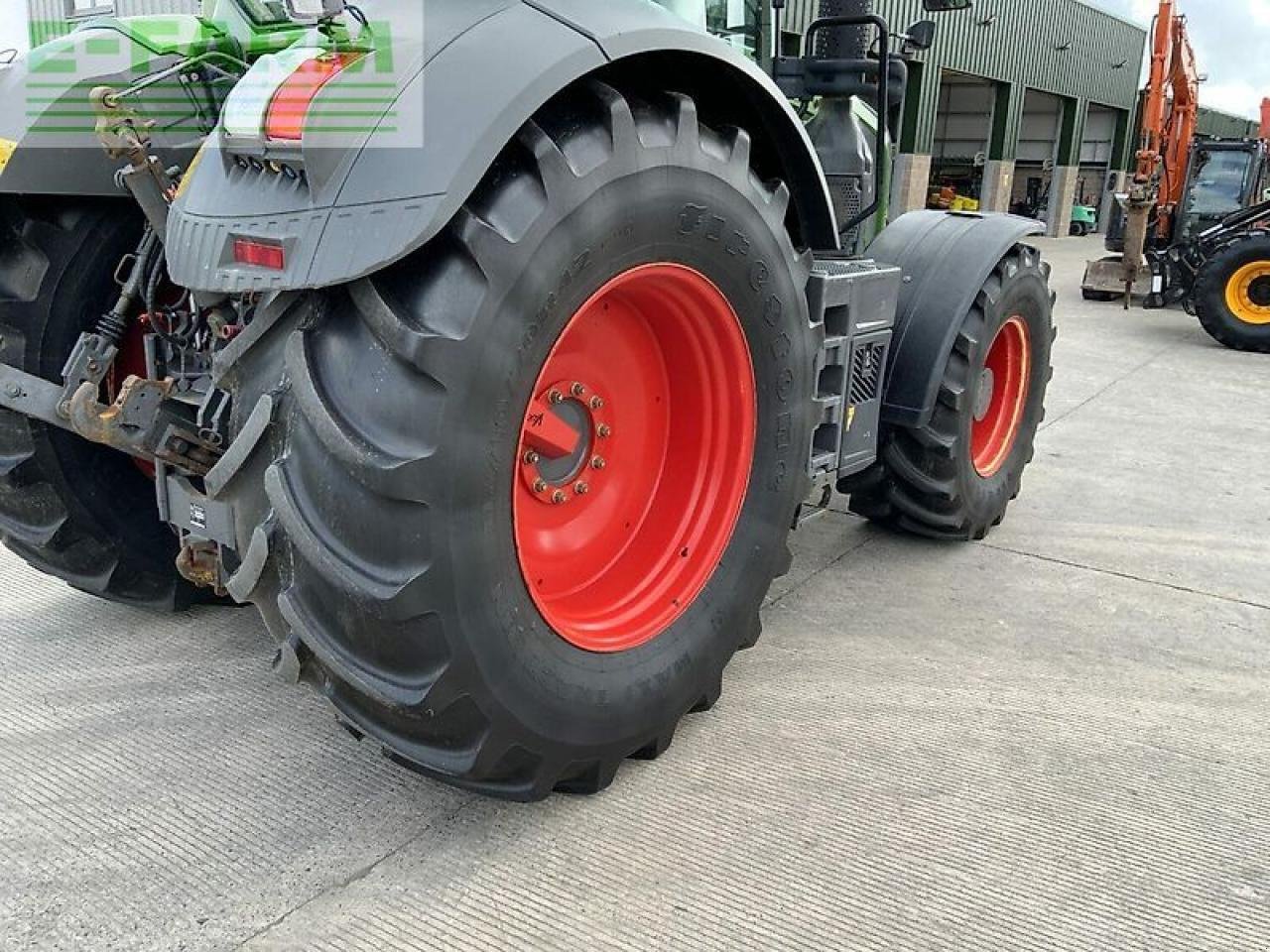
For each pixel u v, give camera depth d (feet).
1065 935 6.47
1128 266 36.52
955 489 12.08
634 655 7.36
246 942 6.21
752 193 7.35
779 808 7.63
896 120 12.71
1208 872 7.12
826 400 9.63
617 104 6.20
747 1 10.89
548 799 7.65
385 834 7.24
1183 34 36.83
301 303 6.05
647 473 8.20
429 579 5.73
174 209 6.50
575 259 6.05
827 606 11.28
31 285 8.43
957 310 11.20
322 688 6.55
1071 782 8.11
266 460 6.19
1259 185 37.93
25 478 8.78
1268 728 9.04
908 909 6.64
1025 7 66.03
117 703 8.82
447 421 5.62
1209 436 19.36
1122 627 11.00
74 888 6.63
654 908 6.58
